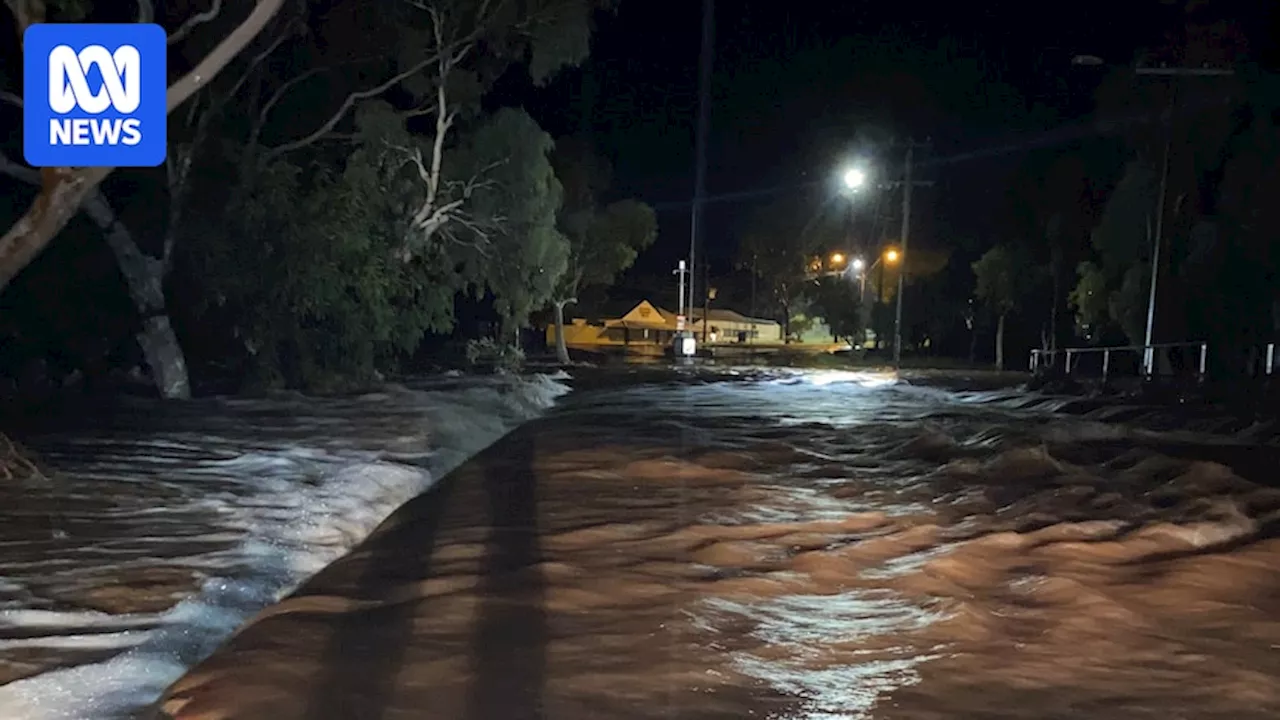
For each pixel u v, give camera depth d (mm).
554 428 21016
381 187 26812
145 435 16750
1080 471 14875
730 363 53438
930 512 12094
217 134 23281
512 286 33594
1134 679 6723
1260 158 32031
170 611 7871
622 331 97062
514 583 8773
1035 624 7871
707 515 11797
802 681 6637
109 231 21547
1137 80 38219
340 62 26047
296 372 25469
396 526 11422
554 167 49250
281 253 23703
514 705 6113
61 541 9742
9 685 6297
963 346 67438
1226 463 15711
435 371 35531
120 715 6152
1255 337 34438
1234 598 8500
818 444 18281
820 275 82438
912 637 7531
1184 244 37781
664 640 7359
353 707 6020
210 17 15516
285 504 11773
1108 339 46719
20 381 24703
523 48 27734
